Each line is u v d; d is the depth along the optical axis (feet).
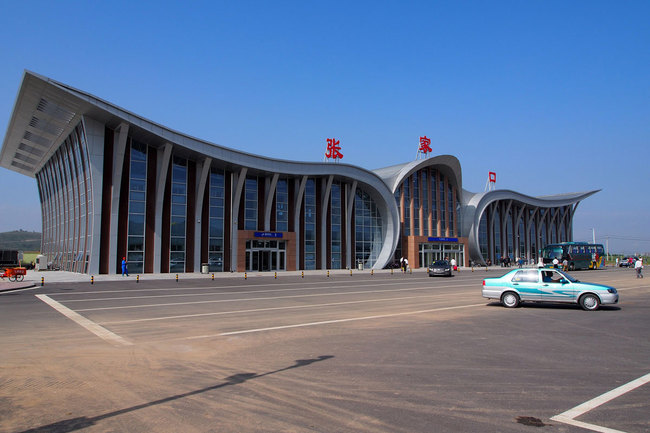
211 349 30.50
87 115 115.14
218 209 140.05
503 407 19.01
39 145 155.84
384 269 177.58
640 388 21.81
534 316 47.83
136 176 123.34
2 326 39.81
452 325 41.27
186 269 130.82
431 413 18.21
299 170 152.25
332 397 20.22
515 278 56.03
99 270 117.08
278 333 36.73
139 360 27.25
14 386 21.66
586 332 37.81
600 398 20.26
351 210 171.42
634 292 78.64
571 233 287.28
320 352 29.63
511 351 30.09
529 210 256.32
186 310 51.65
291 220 156.25
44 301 60.39
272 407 18.85
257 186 149.79
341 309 53.31
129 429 16.38
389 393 20.85
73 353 29.01
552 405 19.27
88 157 116.57
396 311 51.57
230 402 19.47
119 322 42.34
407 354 29.07
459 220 219.41
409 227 195.83
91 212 120.47
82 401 19.52
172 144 122.72
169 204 128.98
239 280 108.78
